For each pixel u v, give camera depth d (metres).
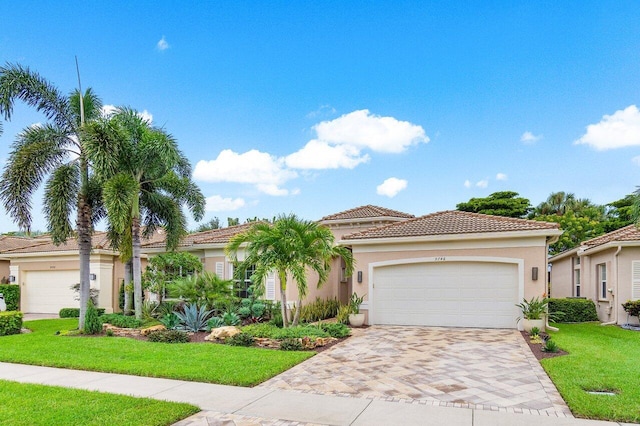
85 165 16.64
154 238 27.47
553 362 10.02
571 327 16.86
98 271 24.27
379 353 11.56
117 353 11.47
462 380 8.86
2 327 15.67
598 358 10.46
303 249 14.48
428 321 16.70
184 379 9.00
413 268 17.08
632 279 17.31
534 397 7.73
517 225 16.03
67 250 24.88
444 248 16.64
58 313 25.25
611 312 18.08
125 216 15.61
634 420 6.49
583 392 7.70
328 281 22.41
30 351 11.98
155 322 16.98
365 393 8.03
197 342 13.34
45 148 15.84
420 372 9.52
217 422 6.57
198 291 17.81
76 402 7.37
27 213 15.55
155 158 17.31
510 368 9.80
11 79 15.49
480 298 16.14
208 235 23.95
